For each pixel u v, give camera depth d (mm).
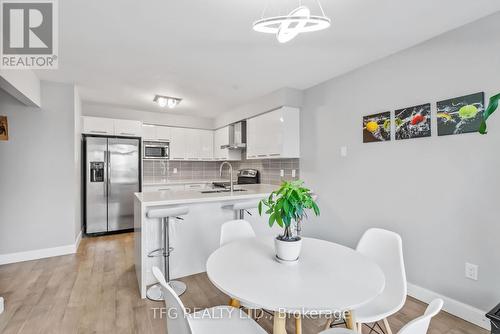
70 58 2553
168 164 5520
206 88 3537
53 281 2598
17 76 2484
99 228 4219
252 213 3152
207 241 2896
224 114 5098
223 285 1200
